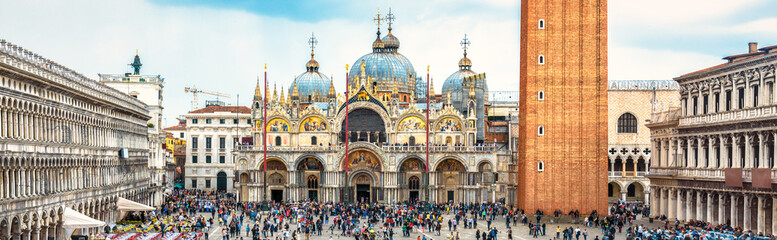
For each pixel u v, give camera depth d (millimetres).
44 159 82500
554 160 123625
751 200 95938
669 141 121062
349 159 174750
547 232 112625
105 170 107500
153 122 154750
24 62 77500
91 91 99625
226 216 122500
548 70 123688
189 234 99750
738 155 99375
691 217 112250
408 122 178125
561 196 123625
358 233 103000
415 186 175875
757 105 96188
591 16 123750
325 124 178875
